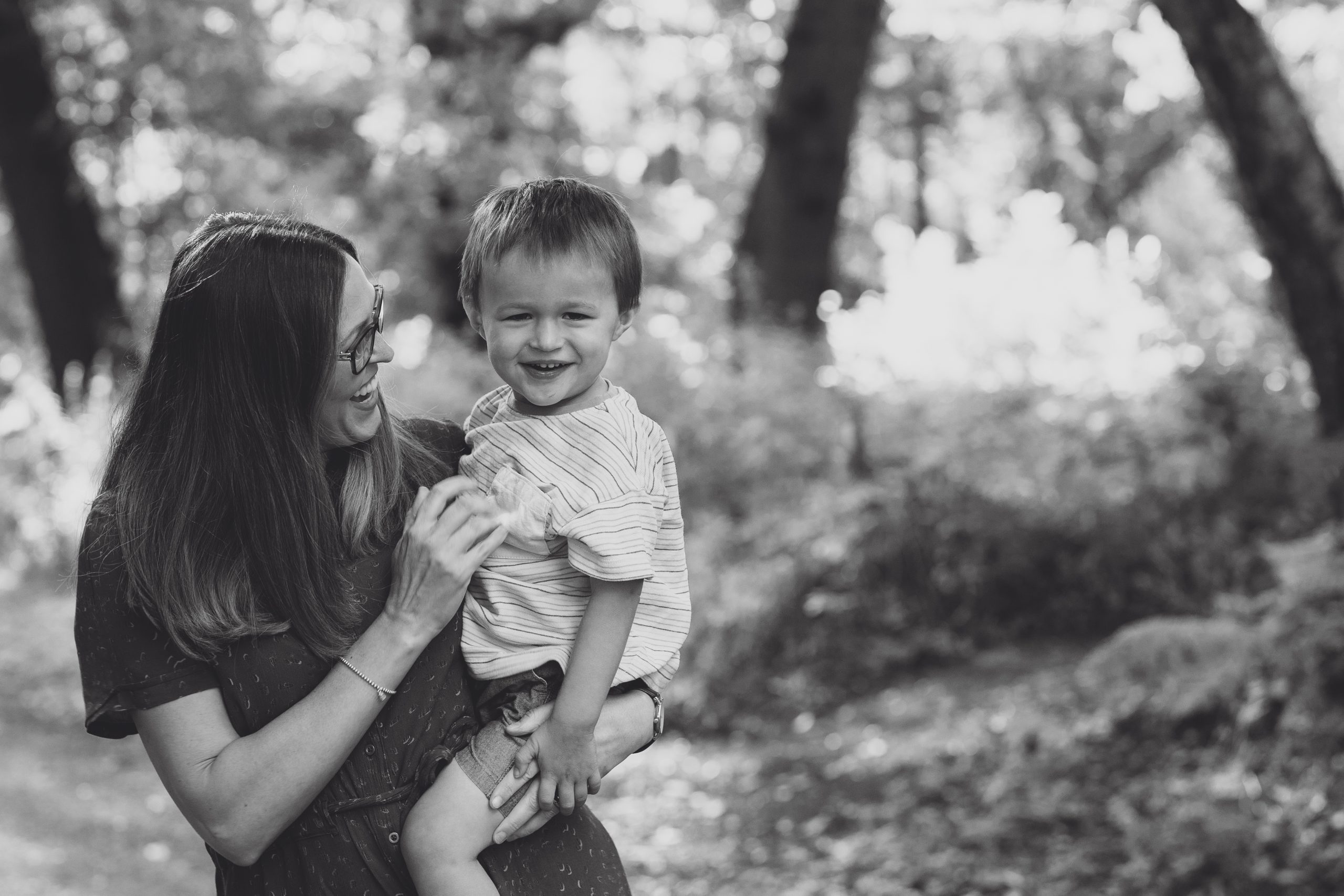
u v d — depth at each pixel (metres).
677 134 18.33
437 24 13.03
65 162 13.77
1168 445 7.33
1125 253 9.24
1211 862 4.55
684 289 15.45
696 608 7.50
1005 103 19.14
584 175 13.94
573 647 2.12
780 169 10.52
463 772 2.05
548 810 2.08
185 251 2.09
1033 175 18.67
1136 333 7.99
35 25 14.20
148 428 2.06
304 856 2.02
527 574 2.13
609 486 2.11
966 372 8.24
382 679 1.98
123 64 13.87
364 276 2.10
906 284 8.63
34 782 7.35
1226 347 7.74
